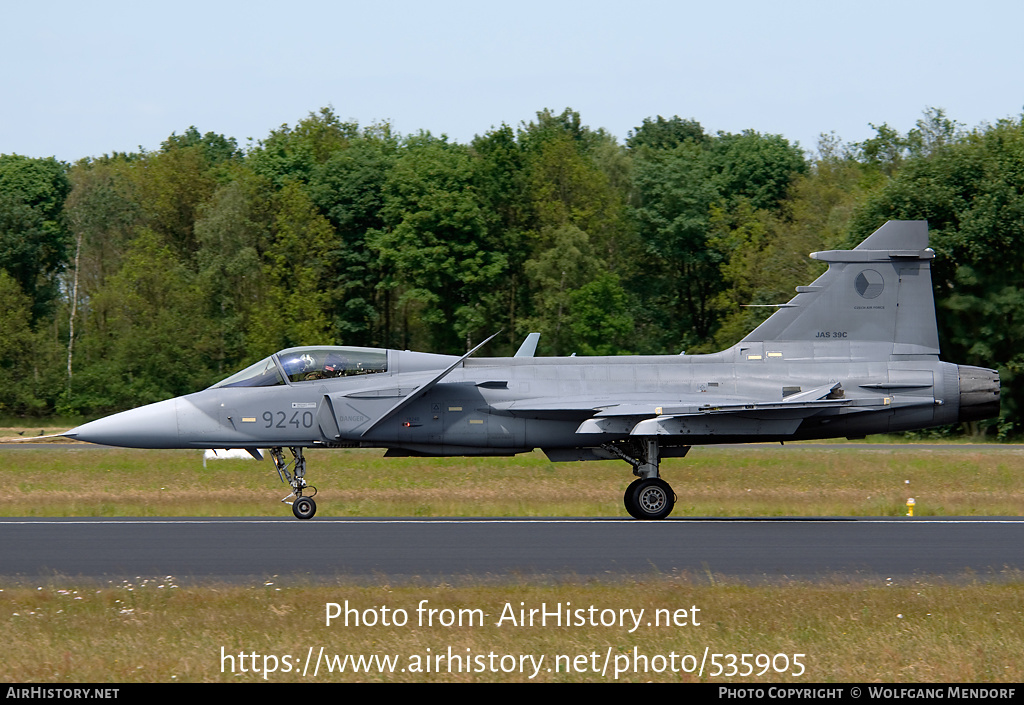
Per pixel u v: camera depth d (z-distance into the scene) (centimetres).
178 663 3122
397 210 19100
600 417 6125
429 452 6538
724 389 6531
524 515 6862
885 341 6669
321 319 18150
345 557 4669
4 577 4216
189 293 18888
